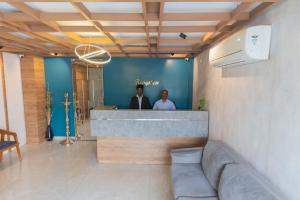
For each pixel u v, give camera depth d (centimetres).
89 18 218
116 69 597
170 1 172
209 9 212
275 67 174
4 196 290
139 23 261
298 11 145
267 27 180
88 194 298
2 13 213
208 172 263
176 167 305
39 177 347
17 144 412
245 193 173
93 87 598
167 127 393
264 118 192
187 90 594
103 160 411
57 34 322
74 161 416
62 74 557
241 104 243
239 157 244
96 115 399
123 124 397
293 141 151
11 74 476
